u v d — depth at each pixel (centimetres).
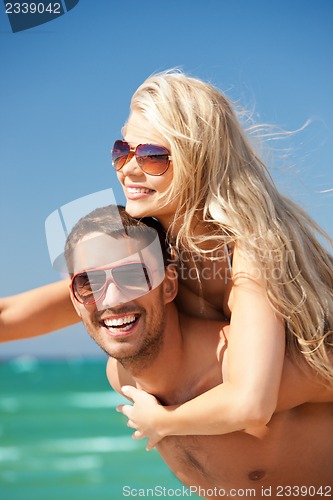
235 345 193
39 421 1421
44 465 1018
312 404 204
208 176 205
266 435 201
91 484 898
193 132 204
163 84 210
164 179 204
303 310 197
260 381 189
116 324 196
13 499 827
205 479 210
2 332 217
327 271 211
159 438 199
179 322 206
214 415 192
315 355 197
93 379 2317
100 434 1268
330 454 205
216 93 213
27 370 2722
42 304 217
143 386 205
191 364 203
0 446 1182
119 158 208
